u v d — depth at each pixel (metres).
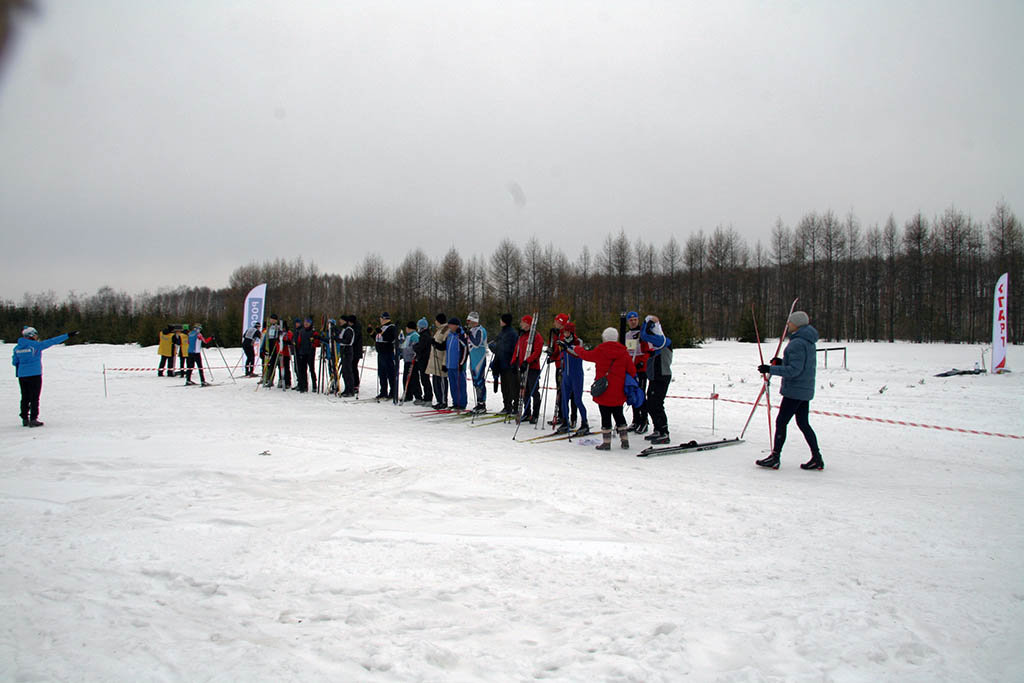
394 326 14.31
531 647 3.12
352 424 10.78
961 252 50.88
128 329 48.84
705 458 7.96
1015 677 2.82
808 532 4.89
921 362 23.45
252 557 4.40
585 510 5.43
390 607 3.61
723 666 2.92
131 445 8.27
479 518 5.22
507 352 11.20
